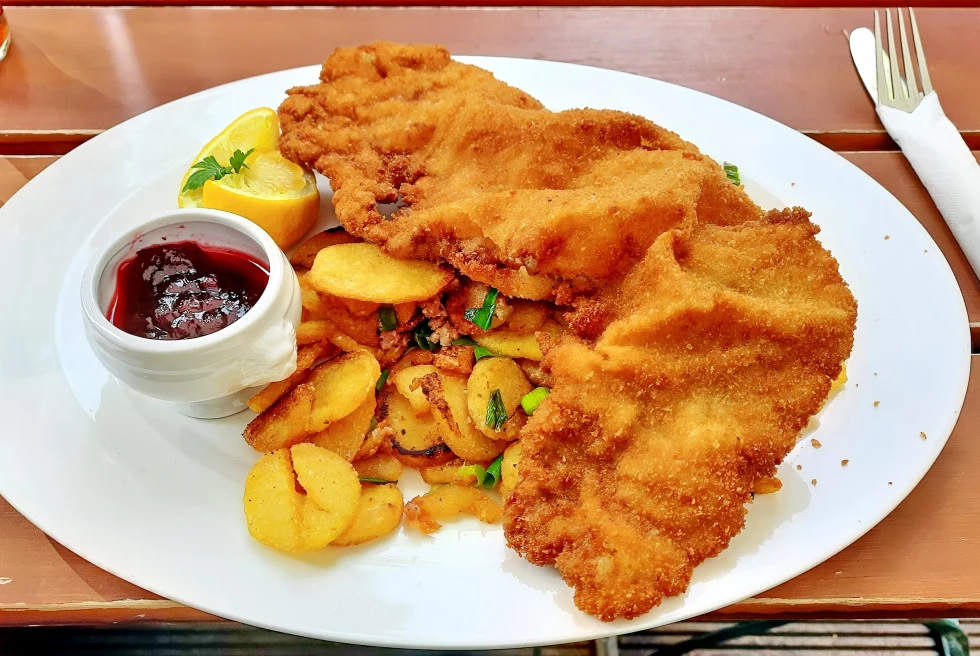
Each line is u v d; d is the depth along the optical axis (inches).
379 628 7.8
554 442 8.9
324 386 10.1
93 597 8.7
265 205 11.6
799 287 9.6
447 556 8.8
